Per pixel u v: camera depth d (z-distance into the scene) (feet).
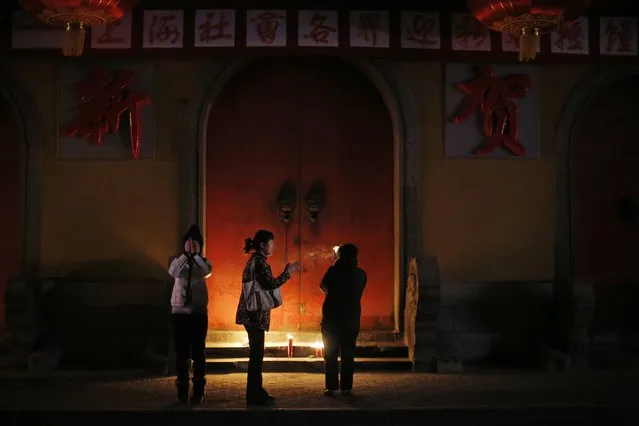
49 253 36.86
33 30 36.01
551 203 37.65
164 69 37.01
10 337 36.55
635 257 38.37
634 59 36.76
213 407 27.02
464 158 37.35
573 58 36.60
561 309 36.55
